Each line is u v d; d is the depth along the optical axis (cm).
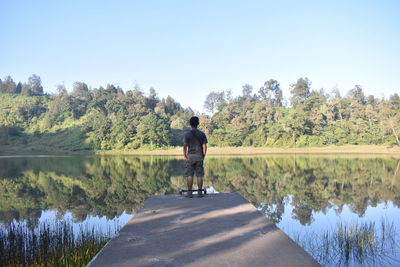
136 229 389
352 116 7419
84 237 865
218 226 399
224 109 9281
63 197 1880
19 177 2781
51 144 7781
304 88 10025
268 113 7806
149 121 7500
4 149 7369
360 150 6191
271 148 6906
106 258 293
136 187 2219
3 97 11894
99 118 8131
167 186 2247
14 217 1369
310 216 1294
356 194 1850
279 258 289
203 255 298
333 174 2800
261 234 363
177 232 375
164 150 7138
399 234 928
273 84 11738
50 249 761
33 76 13912
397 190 1973
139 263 280
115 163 4350
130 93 10119
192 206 525
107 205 1650
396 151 5891
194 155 620
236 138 7356
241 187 2144
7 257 696
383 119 6494
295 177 2625
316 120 7169
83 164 4175
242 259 287
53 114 9338
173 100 11219
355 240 855
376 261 732
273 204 1578
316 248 838
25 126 9131
